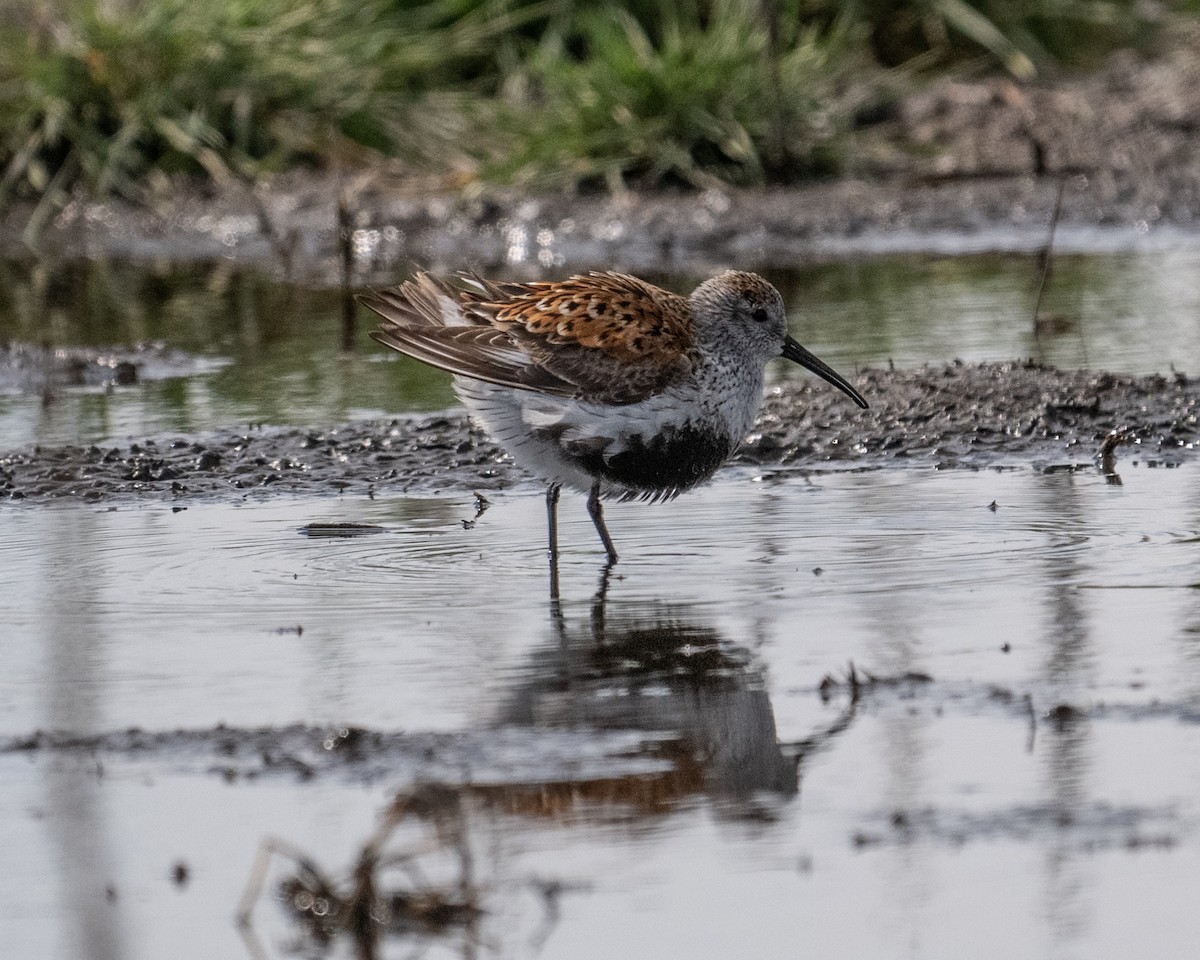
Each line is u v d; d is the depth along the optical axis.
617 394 12.09
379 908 6.99
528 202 25.42
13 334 19.95
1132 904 6.94
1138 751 8.24
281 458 14.58
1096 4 30.22
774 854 7.38
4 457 14.60
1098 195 24.94
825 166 26.48
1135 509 12.52
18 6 28.19
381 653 9.86
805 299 20.66
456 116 27.58
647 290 12.77
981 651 9.62
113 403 16.77
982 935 6.75
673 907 6.98
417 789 7.84
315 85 27.53
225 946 6.87
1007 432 14.73
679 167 26.05
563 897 7.09
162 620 10.51
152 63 27.28
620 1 28.66
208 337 19.78
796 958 6.63
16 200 27.30
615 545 12.12
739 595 10.79
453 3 28.56
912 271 22.20
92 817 7.82
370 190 26.19
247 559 11.84
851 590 10.80
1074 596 10.53
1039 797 7.80
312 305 21.55
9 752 8.55
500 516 13.01
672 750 8.41
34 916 7.04
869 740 8.46
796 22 28.44
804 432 14.95
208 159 26.89
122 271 24.08
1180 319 18.80
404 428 15.30
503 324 12.21
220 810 7.88
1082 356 17.17
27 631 10.30
